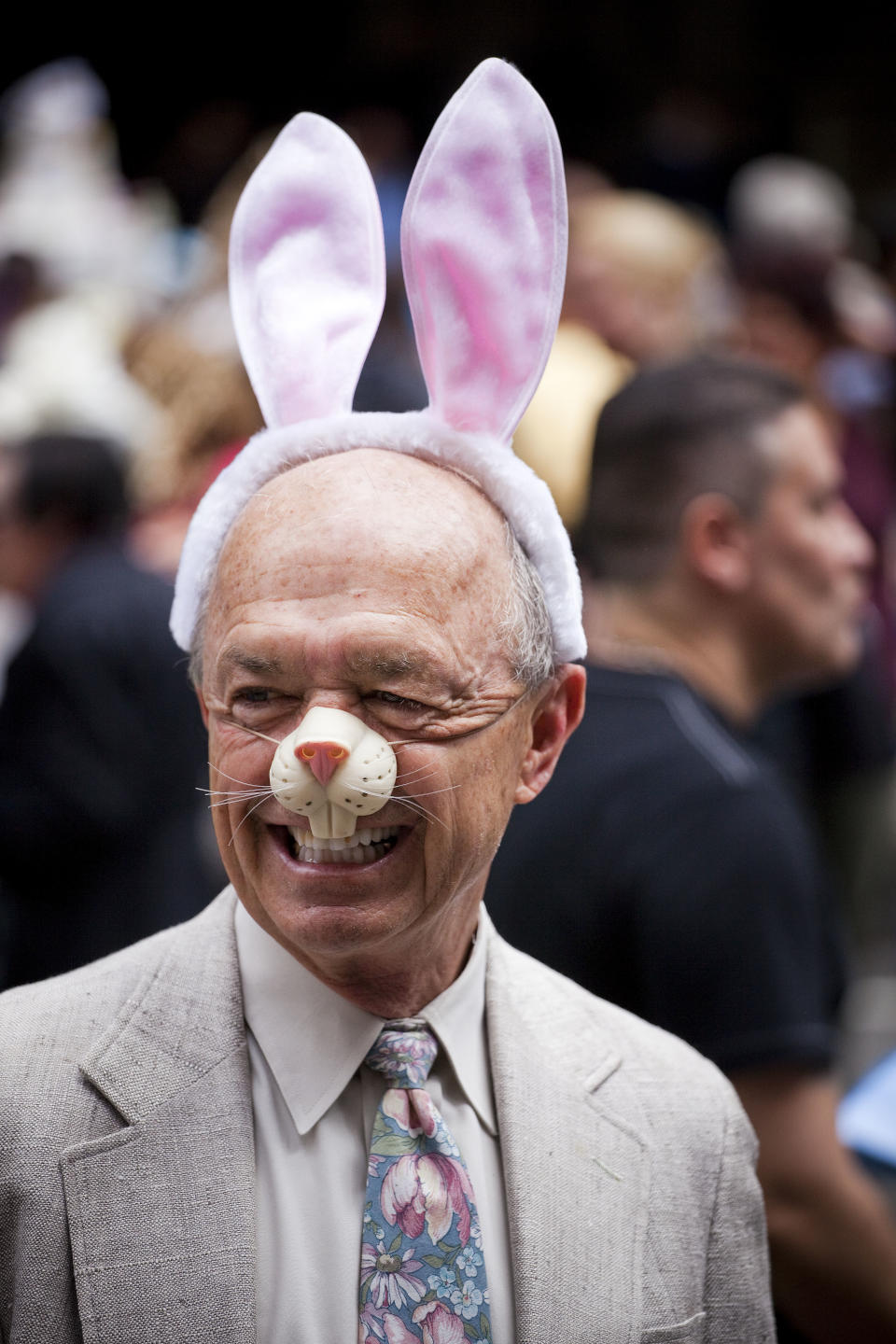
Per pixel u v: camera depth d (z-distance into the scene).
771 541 4.47
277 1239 2.70
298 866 2.64
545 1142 2.89
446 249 2.80
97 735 6.04
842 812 8.01
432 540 2.65
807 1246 3.92
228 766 2.67
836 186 17.59
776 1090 3.91
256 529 2.68
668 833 4.00
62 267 11.80
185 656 6.22
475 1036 2.98
